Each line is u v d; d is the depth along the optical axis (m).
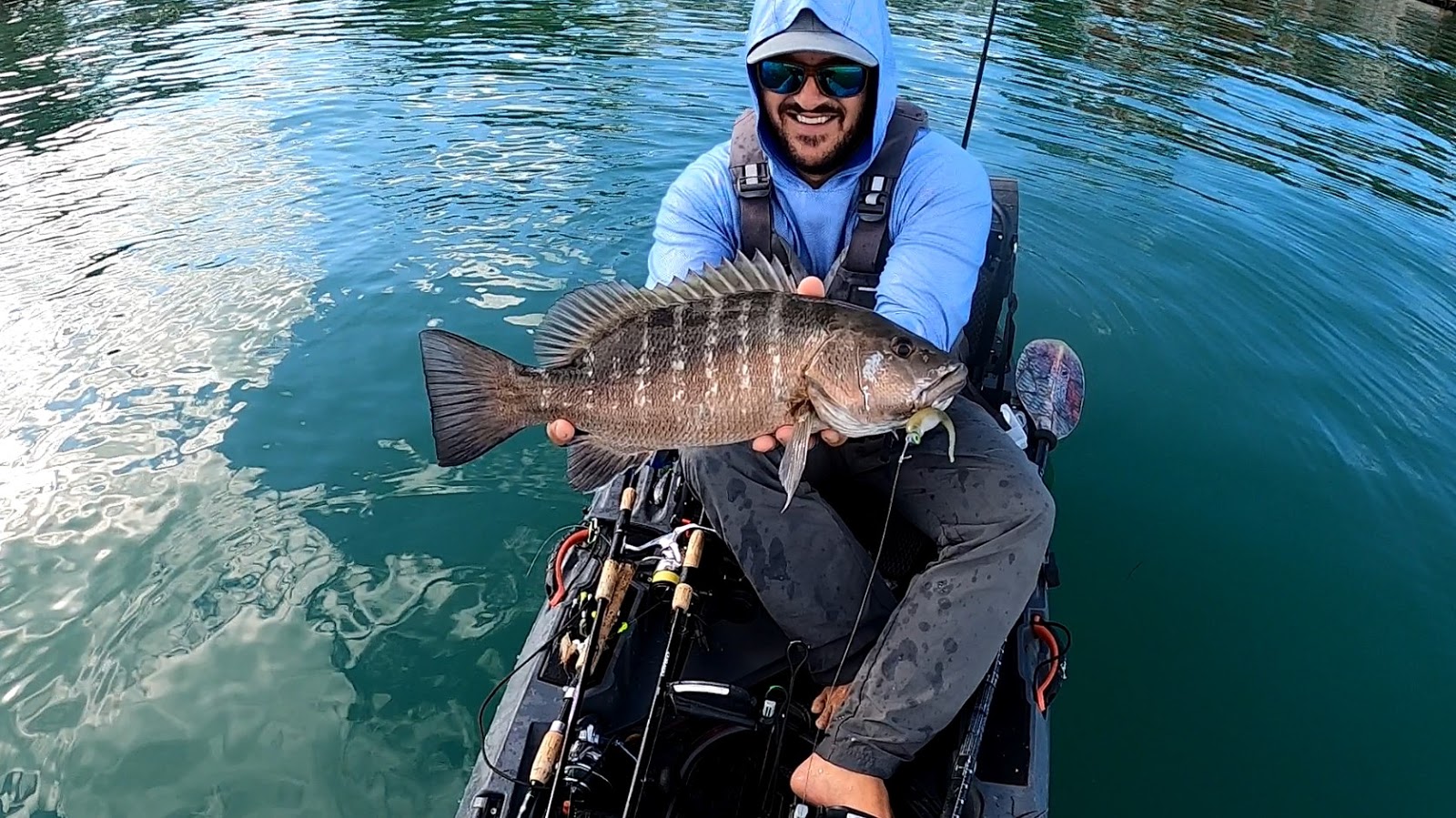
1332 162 3.02
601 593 1.01
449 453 0.90
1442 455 1.70
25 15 4.64
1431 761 1.19
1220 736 1.22
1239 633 1.35
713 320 0.86
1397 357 1.99
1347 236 2.50
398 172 2.76
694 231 1.16
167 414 1.74
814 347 0.85
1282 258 2.37
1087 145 3.09
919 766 0.97
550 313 0.91
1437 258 2.40
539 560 1.46
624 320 0.89
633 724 1.01
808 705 1.06
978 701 0.95
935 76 3.72
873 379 0.85
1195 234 2.50
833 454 1.08
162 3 4.88
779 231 1.18
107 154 2.87
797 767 0.96
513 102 3.34
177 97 3.38
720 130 3.09
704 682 0.96
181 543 1.47
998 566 0.94
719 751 0.99
